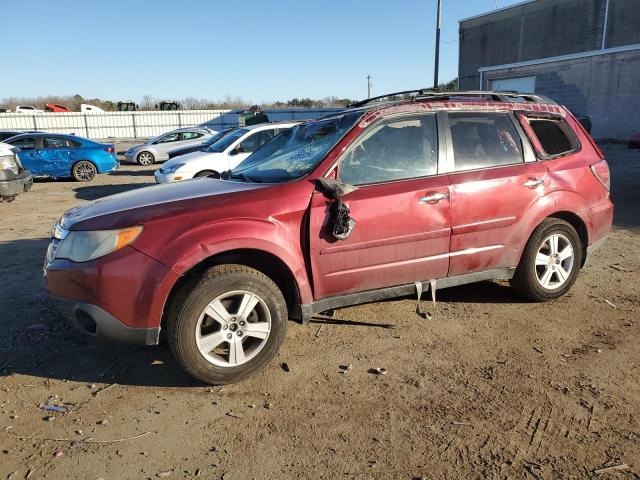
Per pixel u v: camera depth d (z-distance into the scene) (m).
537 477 2.58
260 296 3.50
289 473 2.65
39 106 64.56
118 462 2.75
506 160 4.43
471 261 4.28
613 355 3.80
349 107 5.00
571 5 29.92
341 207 3.64
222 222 3.41
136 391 3.46
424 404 3.24
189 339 3.32
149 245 3.29
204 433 3.00
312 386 3.48
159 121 38.53
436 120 4.21
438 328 4.33
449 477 2.60
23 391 3.45
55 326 4.45
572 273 4.80
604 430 2.93
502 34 35.31
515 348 3.95
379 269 3.91
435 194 4.01
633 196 10.38
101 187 14.60
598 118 27.80
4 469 2.70
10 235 8.03
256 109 24.95
